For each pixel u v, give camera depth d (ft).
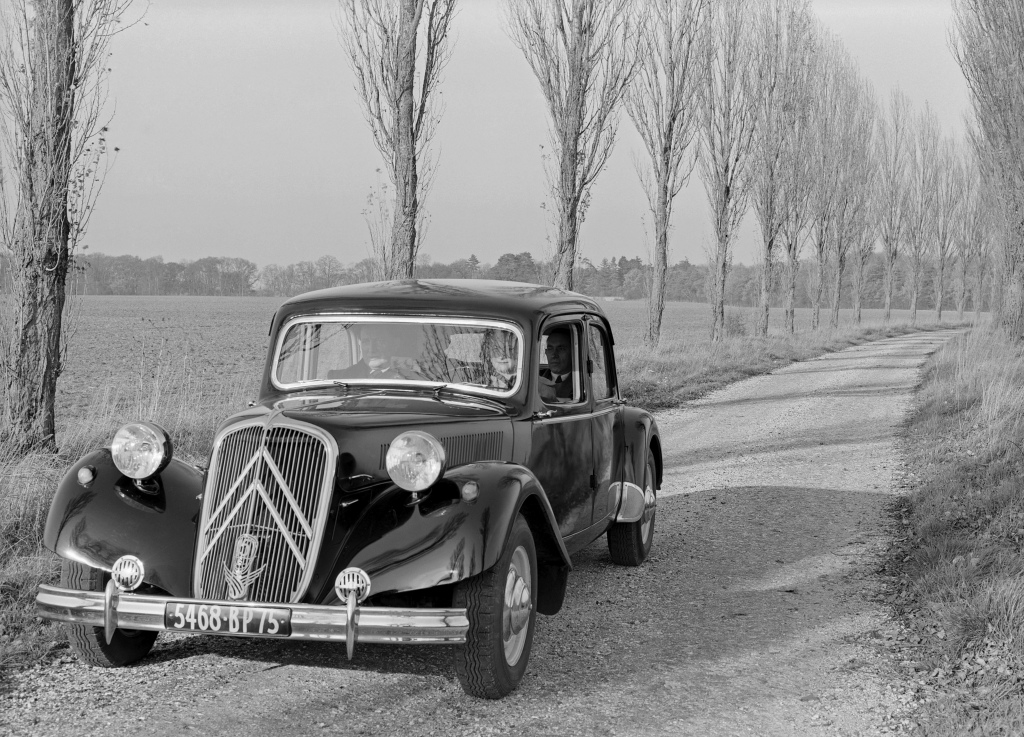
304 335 18.11
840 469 38.96
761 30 128.36
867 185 182.50
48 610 14.35
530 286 20.20
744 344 111.65
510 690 14.94
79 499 15.02
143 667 15.90
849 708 14.92
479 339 17.57
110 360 94.02
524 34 67.36
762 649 17.83
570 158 67.82
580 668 16.56
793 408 60.54
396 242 47.91
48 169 29.66
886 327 182.70
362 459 14.46
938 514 27.73
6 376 29.37
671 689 15.66
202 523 14.37
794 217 141.08
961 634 17.52
